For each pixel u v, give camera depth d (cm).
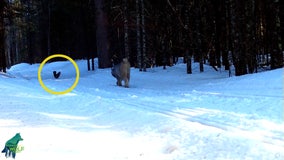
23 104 1160
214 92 1413
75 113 1041
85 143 693
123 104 1151
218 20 2691
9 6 2834
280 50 2041
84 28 3681
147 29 3062
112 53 3519
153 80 2339
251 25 2047
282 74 1531
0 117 919
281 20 2030
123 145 679
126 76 1945
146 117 892
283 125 725
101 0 3247
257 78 1591
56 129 798
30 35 5653
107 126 865
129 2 2984
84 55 4788
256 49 2244
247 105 1024
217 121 803
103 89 1761
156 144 676
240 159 542
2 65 2889
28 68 4728
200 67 2681
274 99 1083
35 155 602
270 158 530
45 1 5134
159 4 2970
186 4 2673
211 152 591
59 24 5125
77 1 3816
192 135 695
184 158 579
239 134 671
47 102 1238
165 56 3061
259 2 2239
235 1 2033
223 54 2702
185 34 2691
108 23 3309
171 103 1147
